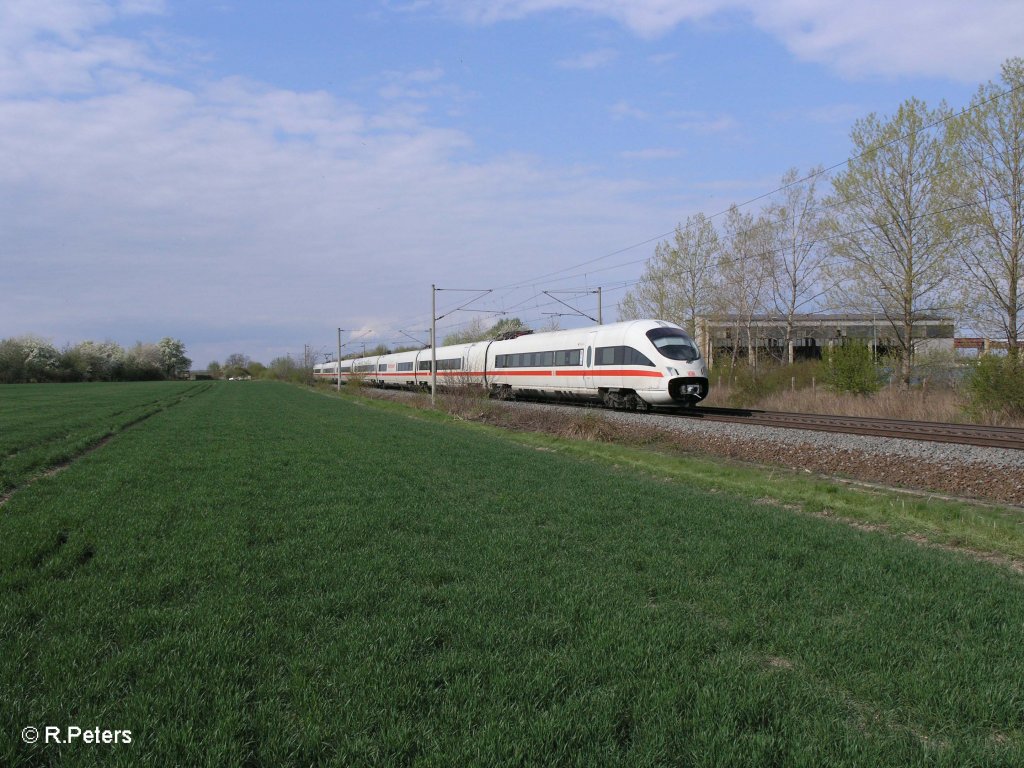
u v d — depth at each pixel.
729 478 14.70
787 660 5.16
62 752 3.71
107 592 6.43
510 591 6.52
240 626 5.59
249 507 10.66
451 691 4.45
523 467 15.57
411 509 10.53
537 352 36.03
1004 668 4.82
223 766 3.62
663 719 4.11
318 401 51.56
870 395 28.12
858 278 32.50
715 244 45.19
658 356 27.27
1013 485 12.10
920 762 3.69
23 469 15.20
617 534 8.96
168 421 30.50
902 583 6.88
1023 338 28.64
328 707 4.20
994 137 28.16
